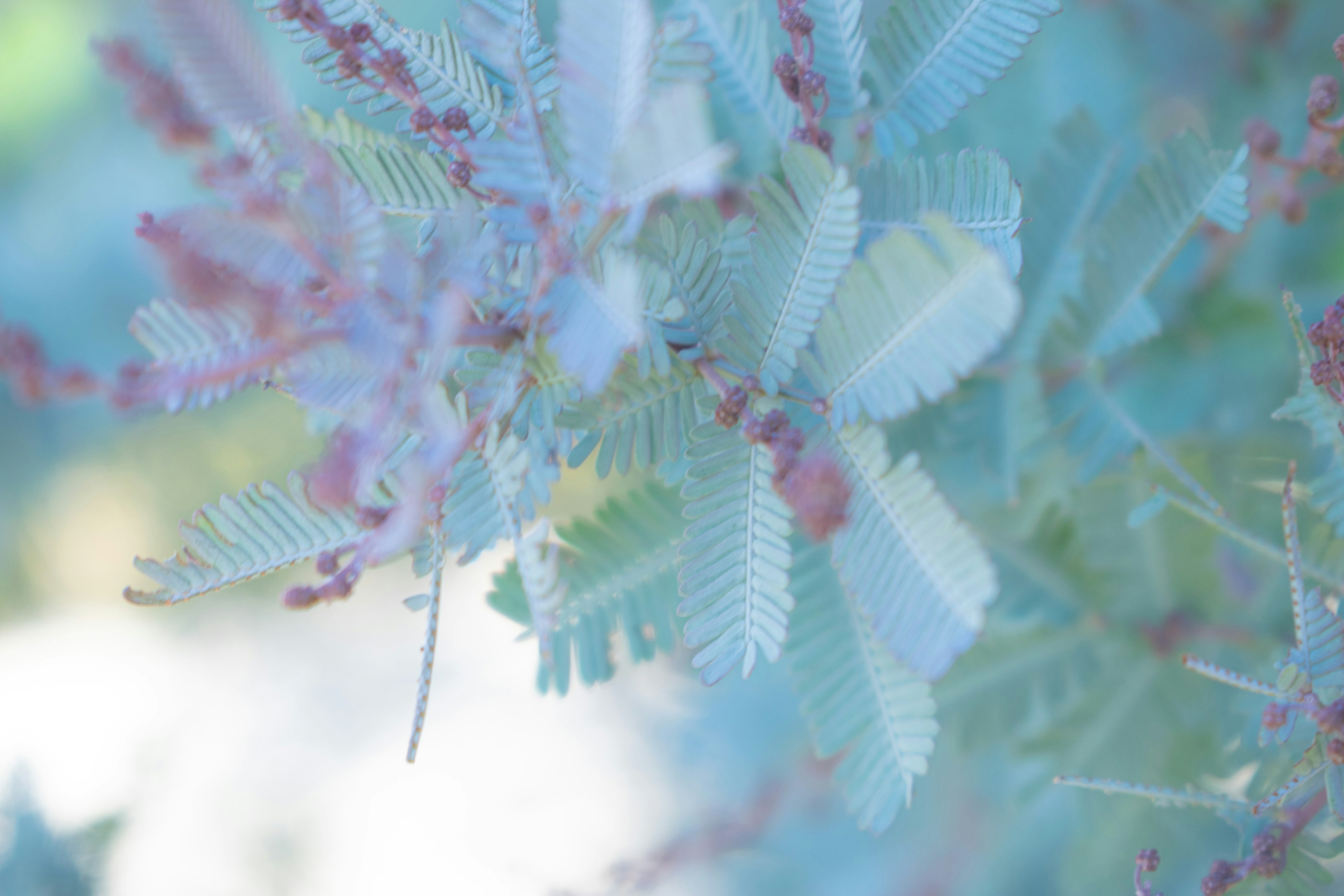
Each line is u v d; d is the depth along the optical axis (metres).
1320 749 0.29
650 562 0.30
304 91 0.44
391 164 0.28
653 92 0.27
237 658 0.78
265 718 0.73
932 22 0.29
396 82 0.28
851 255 0.27
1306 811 0.29
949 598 0.26
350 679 0.75
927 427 0.33
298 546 0.28
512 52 0.27
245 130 0.26
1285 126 0.36
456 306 0.25
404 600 0.27
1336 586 0.31
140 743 0.53
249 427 0.74
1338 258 0.35
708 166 0.25
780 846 0.41
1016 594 0.34
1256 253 0.35
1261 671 0.32
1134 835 0.33
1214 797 0.29
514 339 0.27
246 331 0.26
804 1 0.29
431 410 0.26
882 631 0.26
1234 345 0.34
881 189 0.28
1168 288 0.35
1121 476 0.34
